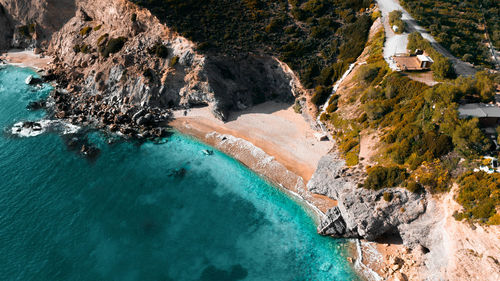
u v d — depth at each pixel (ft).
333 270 165.48
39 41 382.63
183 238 182.70
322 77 256.93
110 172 225.97
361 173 180.96
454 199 147.95
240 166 230.89
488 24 277.23
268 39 279.49
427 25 263.29
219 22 290.15
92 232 183.93
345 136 215.72
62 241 178.40
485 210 135.33
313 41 275.80
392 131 185.47
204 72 267.59
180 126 268.21
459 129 157.17
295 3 304.09
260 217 195.72
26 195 205.57
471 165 152.66
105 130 264.52
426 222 153.79
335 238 180.55
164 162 236.02
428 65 212.64
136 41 294.46
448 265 141.49
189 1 299.58
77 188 212.23
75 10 355.77
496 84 192.85
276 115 265.95
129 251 174.81
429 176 157.69
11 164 228.63
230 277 163.53
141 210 198.70
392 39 246.68
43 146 246.06
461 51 239.50
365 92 220.84
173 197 208.54
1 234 180.45
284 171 220.64
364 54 250.78
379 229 167.94
